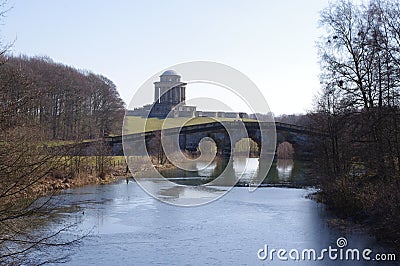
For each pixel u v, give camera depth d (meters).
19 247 15.60
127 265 19.06
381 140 27.00
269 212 31.70
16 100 13.47
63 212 31.20
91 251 21.03
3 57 14.26
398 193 22.30
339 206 30.44
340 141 33.53
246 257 20.25
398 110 26.45
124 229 26.05
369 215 25.78
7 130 13.16
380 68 28.25
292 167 59.25
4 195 12.31
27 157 13.41
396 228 21.25
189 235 24.62
